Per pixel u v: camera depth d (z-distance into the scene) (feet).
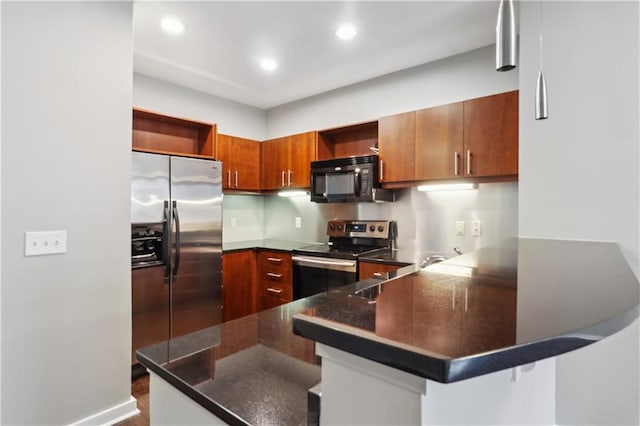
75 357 5.96
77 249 5.95
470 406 1.96
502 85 8.68
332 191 10.64
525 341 1.39
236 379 2.76
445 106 8.63
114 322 6.42
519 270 3.10
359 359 1.64
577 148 5.54
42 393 5.61
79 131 5.95
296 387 2.66
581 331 1.53
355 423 1.65
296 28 7.93
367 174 9.80
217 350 3.32
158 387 3.18
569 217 5.60
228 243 12.80
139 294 8.28
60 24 5.72
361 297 2.19
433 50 9.07
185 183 9.21
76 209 5.93
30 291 5.47
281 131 13.75
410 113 9.21
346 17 7.48
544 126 5.82
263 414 2.31
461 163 8.36
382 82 10.84
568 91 5.62
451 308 1.90
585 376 5.38
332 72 10.51
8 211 5.24
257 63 9.85
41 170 5.55
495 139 7.91
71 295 5.90
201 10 7.16
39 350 5.57
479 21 7.69
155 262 8.61
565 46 5.65
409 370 1.29
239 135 13.37
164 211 8.73
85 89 6.01
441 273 2.99
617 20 5.25
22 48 5.33
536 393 3.26
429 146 8.86
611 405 5.22
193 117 11.87
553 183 5.73
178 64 9.89
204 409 2.68
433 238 9.94
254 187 12.73
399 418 1.50
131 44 6.62
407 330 1.53
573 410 5.45
